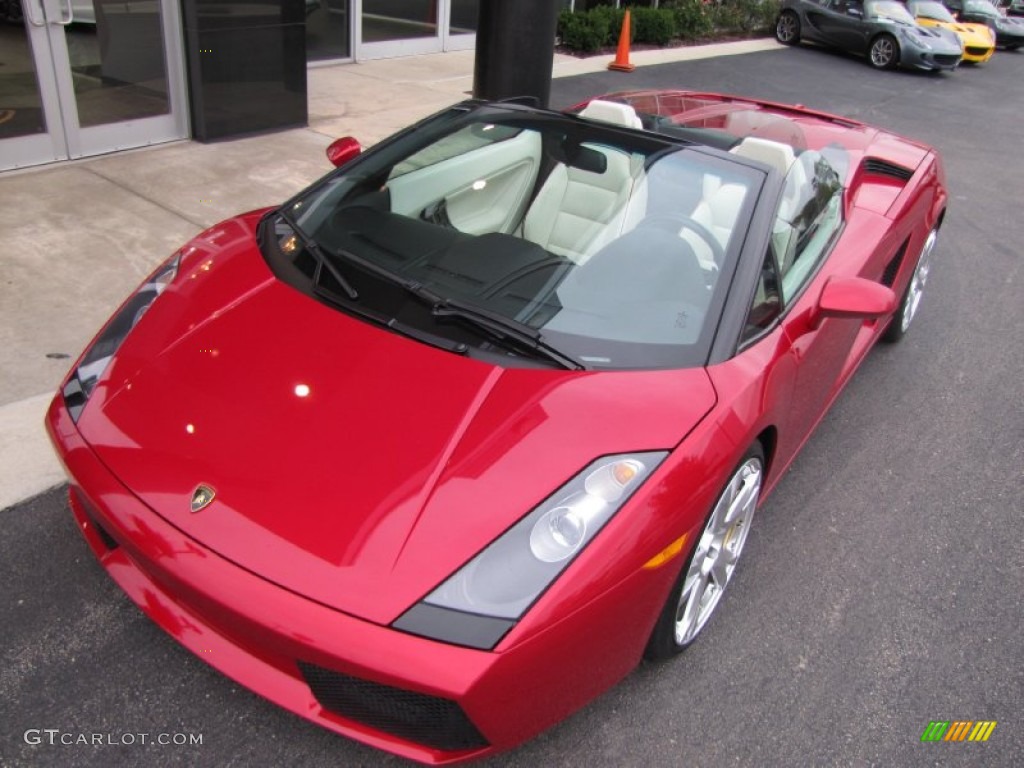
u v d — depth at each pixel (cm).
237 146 609
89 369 229
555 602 173
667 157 270
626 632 194
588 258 247
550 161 274
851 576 287
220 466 190
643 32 1291
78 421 211
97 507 191
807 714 231
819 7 1477
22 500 271
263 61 617
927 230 407
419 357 214
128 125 575
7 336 353
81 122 550
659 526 189
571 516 182
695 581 227
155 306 245
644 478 193
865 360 439
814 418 308
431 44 1019
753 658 247
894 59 1395
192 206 499
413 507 180
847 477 341
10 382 325
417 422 197
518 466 189
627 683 233
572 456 193
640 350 224
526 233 258
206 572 174
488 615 169
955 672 252
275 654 182
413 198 274
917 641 262
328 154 320
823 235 308
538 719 186
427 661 164
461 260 246
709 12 1507
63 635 227
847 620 267
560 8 1246
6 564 248
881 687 243
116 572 212
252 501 182
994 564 300
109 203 491
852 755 221
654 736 218
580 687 191
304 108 659
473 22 1064
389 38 964
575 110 346
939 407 401
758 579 280
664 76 1088
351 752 204
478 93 616
